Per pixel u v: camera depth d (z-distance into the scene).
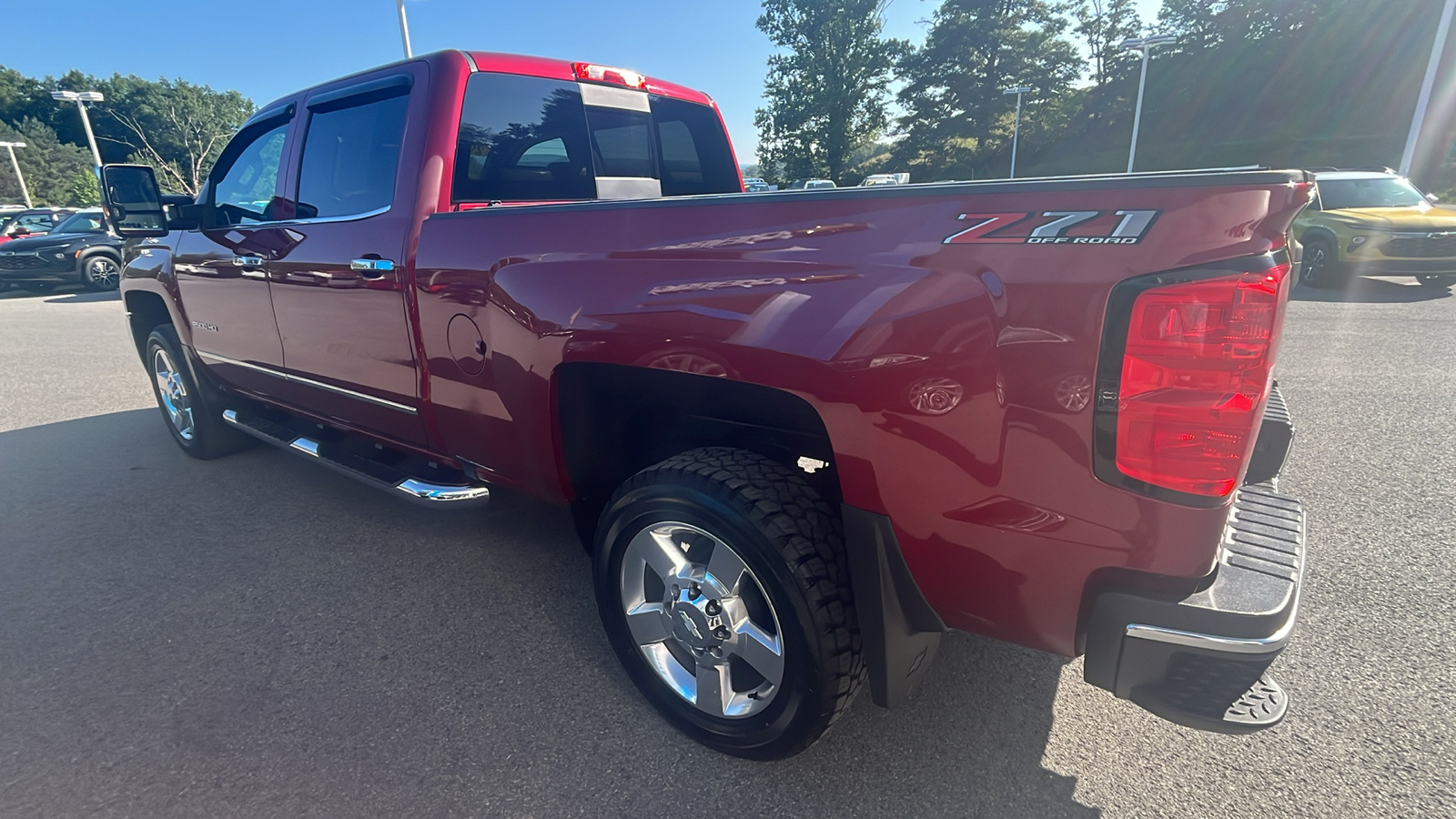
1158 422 1.36
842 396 1.62
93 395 6.47
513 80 3.02
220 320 3.81
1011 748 2.12
